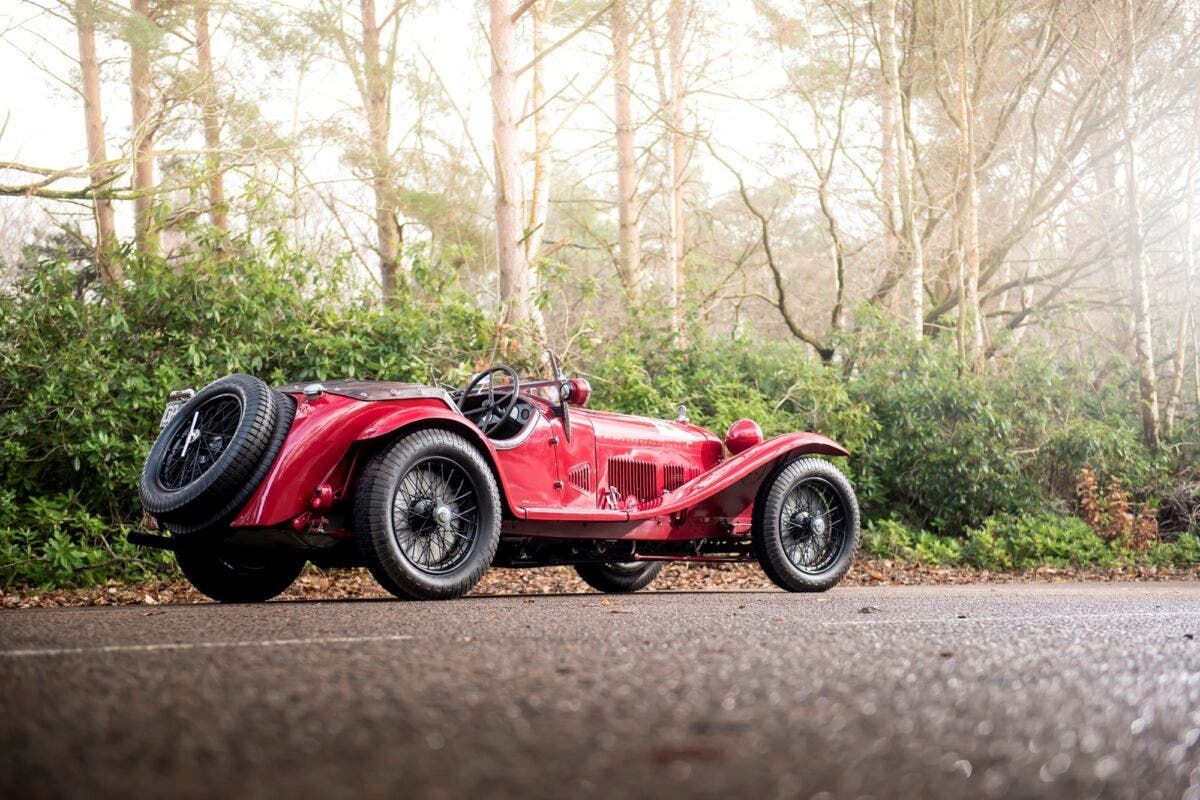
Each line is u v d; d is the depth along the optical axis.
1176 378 14.22
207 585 5.24
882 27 14.73
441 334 10.20
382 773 1.14
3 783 1.08
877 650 2.42
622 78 16.97
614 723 1.46
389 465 4.58
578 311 15.55
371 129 15.57
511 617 3.61
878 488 11.31
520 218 11.24
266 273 9.33
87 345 8.38
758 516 6.08
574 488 5.52
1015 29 16.84
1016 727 1.47
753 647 2.48
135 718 1.48
